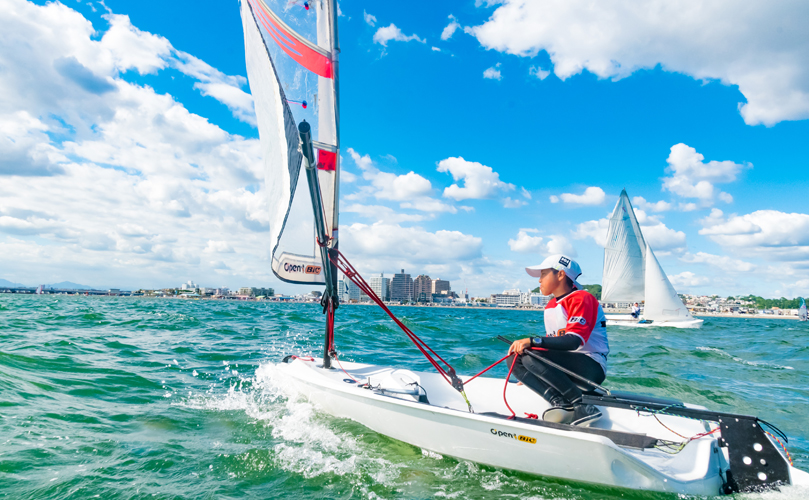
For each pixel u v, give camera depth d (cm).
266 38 317
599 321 271
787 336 1563
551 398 271
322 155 352
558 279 285
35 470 230
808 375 639
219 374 503
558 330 275
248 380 472
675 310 2036
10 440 265
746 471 216
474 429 247
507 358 292
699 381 567
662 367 684
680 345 1113
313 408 356
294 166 315
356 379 349
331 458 265
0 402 337
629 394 264
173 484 224
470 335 1193
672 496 212
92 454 256
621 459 214
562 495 224
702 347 1062
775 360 826
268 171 341
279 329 1090
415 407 269
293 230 334
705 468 224
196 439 292
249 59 358
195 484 226
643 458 239
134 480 226
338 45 366
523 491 227
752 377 613
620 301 2247
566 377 267
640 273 2202
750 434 217
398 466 256
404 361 681
